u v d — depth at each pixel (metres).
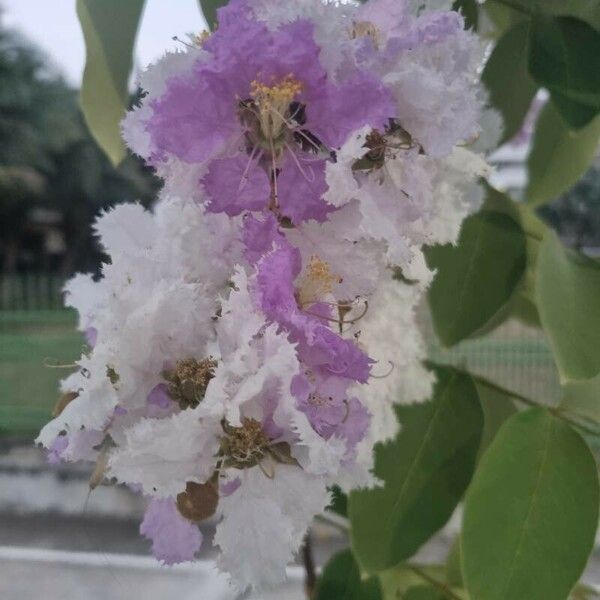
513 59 0.25
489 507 0.19
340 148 0.16
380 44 0.17
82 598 1.11
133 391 0.16
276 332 0.15
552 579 0.18
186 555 0.17
